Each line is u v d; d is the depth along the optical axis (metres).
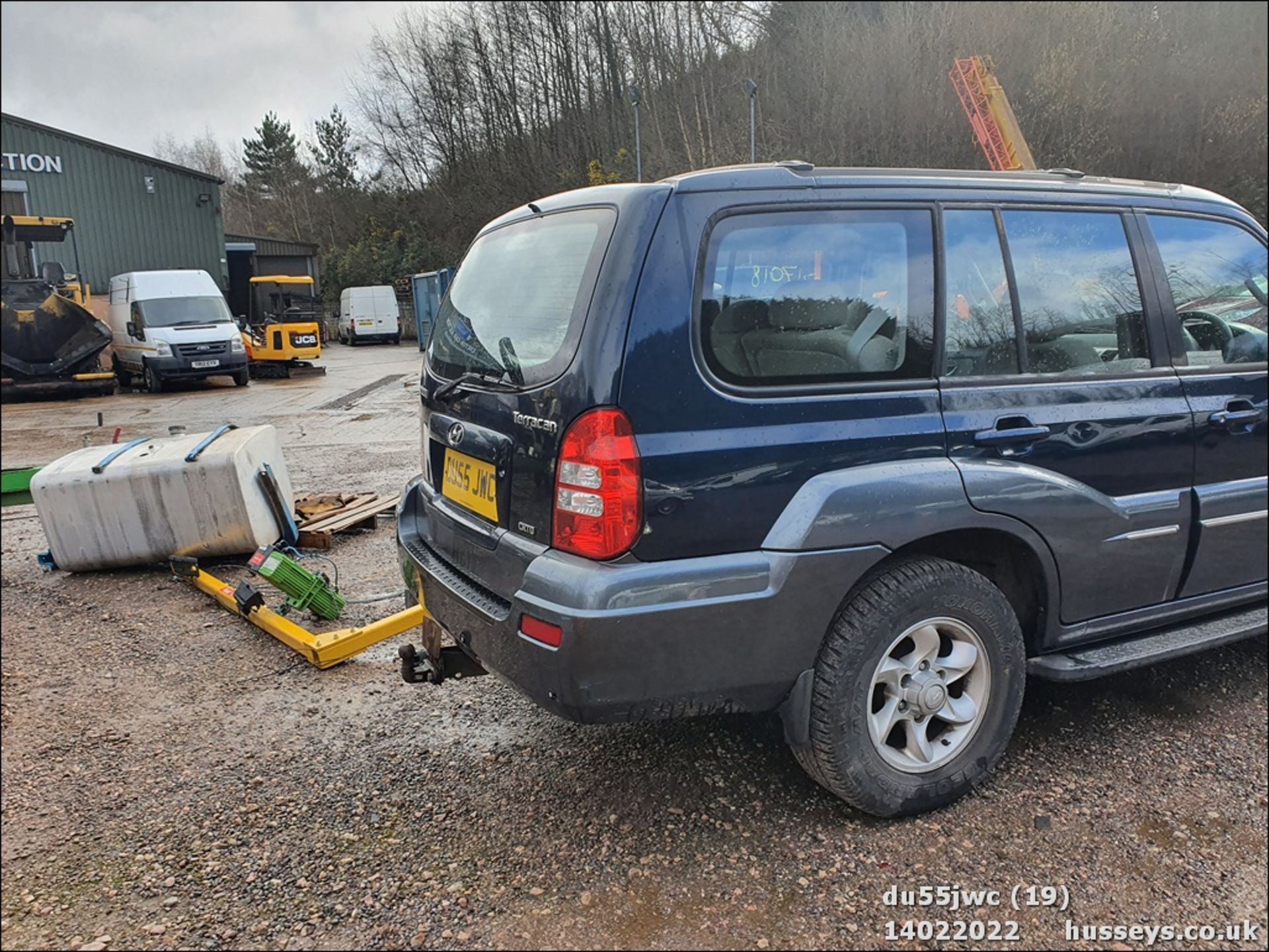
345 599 4.84
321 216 54.12
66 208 25.86
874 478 2.52
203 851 2.70
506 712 3.51
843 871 2.52
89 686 3.85
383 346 34.22
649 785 2.96
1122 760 3.08
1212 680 3.67
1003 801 2.84
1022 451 2.79
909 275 2.69
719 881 2.48
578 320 2.39
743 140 25.09
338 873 2.57
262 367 21.08
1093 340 3.03
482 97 41.69
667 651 2.33
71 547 5.25
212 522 5.30
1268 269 3.59
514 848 2.65
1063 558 2.89
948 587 2.67
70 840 2.77
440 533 3.05
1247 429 3.32
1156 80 23.98
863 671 2.57
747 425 2.41
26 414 14.86
